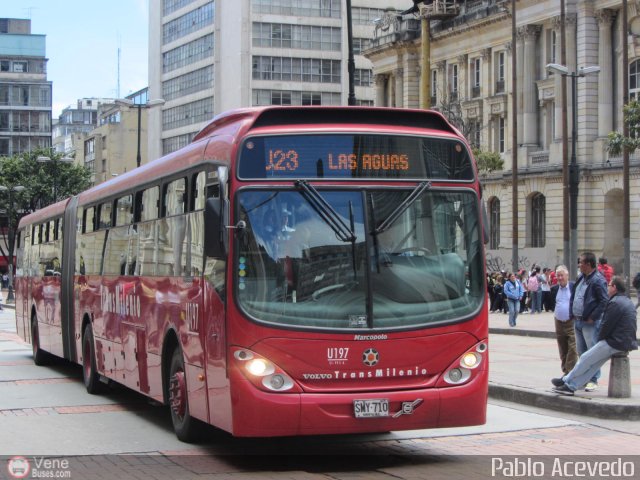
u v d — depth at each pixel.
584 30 61.06
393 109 10.64
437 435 12.43
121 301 15.20
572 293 15.49
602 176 60.16
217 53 95.25
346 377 9.91
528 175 64.75
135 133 123.00
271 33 91.31
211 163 10.91
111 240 16.19
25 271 25.17
